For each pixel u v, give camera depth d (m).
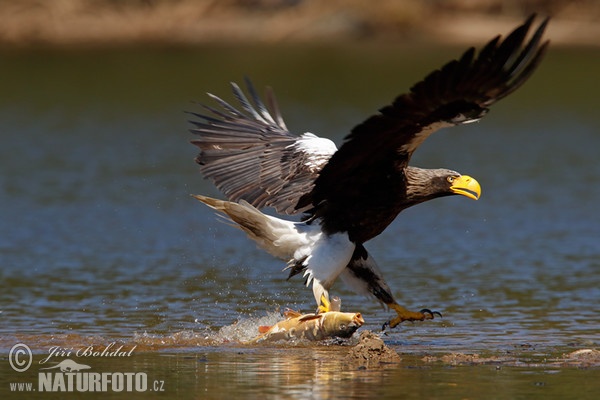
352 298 13.20
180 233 17.44
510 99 34.81
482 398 8.53
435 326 11.63
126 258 15.60
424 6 45.94
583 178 22.50
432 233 17.50
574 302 12.77
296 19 45.69
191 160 24.69
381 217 10.76
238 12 46.47
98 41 44.56
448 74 8.74
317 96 35.69
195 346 10.59
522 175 22.89
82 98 34.97
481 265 15.12
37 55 42.56
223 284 13.95
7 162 24.33
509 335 11.10
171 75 39.00
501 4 45.88
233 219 10.88
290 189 11.47
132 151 25.95
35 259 15.52
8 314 12.10
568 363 9.73
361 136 9.73
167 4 45.78
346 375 9.28
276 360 9.93
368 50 43.03
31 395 8.84
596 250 16.03
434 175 10.73
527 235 17.23
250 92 12.58
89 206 19.58
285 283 14.05
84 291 13.46
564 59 40.91
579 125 30.17
